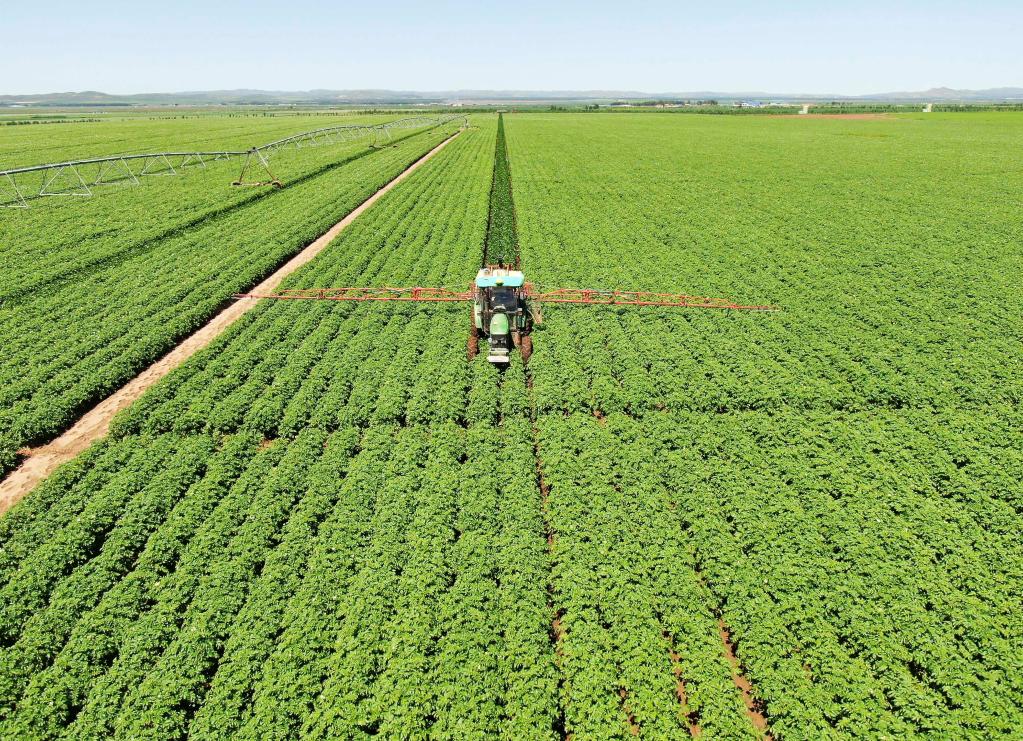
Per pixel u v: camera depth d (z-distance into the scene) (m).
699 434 17.11
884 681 10.39
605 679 10.45
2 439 17.08
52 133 117.75
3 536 13.66
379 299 25.33
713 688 10.25
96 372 20.72
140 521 13.96
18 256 32.53
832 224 39.66
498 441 16.84
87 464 16.17
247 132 118.75
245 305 27.52
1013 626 11.20
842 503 14.52
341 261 32.22
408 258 32.12
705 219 41.53
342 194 49.44
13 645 11.16
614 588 12.12
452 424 17.48
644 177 58.84
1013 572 12.27
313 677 10.54
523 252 33.31
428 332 23.55
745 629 11.45
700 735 9.75
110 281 29.59
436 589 12.16
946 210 43.38
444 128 123.88
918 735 9.55
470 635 11.16
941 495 14.91
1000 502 14.26
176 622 11.68
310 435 17.19
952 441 16.69
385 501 14.49
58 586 12.30
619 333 23.39
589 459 15.98
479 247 33.34
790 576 12.34
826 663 10.66
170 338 23.61
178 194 49.47
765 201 47.19
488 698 10.17
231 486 15.41
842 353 21.64
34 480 16.11
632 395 18.94
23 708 9.99
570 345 22.31
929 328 23.64
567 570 12.59
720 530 13.62
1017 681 10.20
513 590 12.14
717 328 24.28
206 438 17.03
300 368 20.67
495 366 20.47
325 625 11.46
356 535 13.52
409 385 20.06
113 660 11.05
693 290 27.86
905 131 108.62
